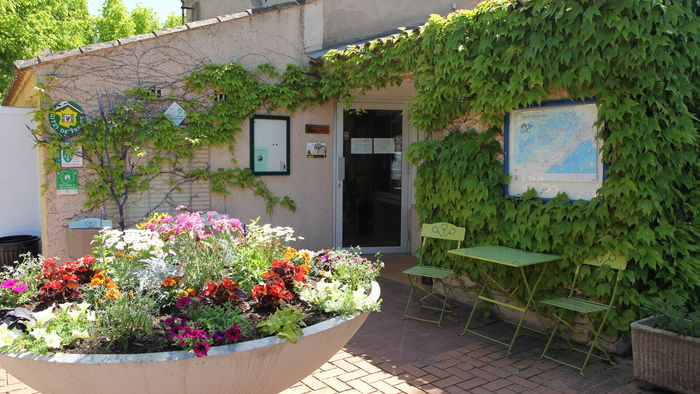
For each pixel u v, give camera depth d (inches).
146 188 255.1
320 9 297.1
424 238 219.8
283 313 104.6
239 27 272.2
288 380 105.7
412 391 141.8
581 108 168.2
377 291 130.0
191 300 107.2
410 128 316.5
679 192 161.2
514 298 189.6
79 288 126.1
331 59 264.4
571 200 171.9
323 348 108.0
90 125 239.0
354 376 151.3
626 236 155.3
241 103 269.3
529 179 185.6
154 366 86.9
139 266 125.9
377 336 184.4
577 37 156.3
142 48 249.6
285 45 285.7
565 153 173.5
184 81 259.3
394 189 319.6
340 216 305.6
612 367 155.9
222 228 139.9
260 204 282.7
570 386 143.9
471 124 206.1
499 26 176.9
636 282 159.3
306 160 293.9
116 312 98.0
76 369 86.4
